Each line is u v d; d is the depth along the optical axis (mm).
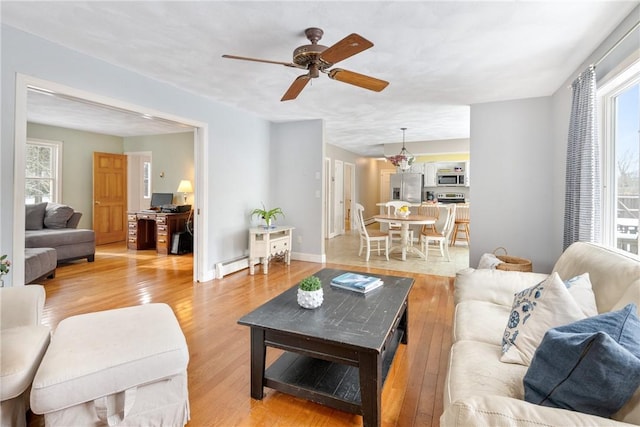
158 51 2709
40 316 1850
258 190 5145
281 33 2381
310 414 1695
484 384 1217
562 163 3391
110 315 1749
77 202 6379
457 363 1407
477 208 4066
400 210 6012
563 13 2080
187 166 6617
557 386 974
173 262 5172
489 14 2102
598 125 2547
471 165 4082
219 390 1886
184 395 1579
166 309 1880
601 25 2225
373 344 1486
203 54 2758
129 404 1419
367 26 2262
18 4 2047
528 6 2006
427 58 2773
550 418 793
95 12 2133
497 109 3963
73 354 1379
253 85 3541
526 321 1443
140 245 6168
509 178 3922
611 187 2516
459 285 2297
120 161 6863
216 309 3150
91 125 5895
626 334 1021
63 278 4184
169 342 1524
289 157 5379
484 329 1713
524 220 3865
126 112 3213
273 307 1938
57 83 2580
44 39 2498
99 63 2863
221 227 4398
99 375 1336
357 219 5941
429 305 3326
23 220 2414
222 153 4352
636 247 2223
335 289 2283
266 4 2014
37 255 3766
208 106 4074
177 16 2172
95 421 1367
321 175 5172
